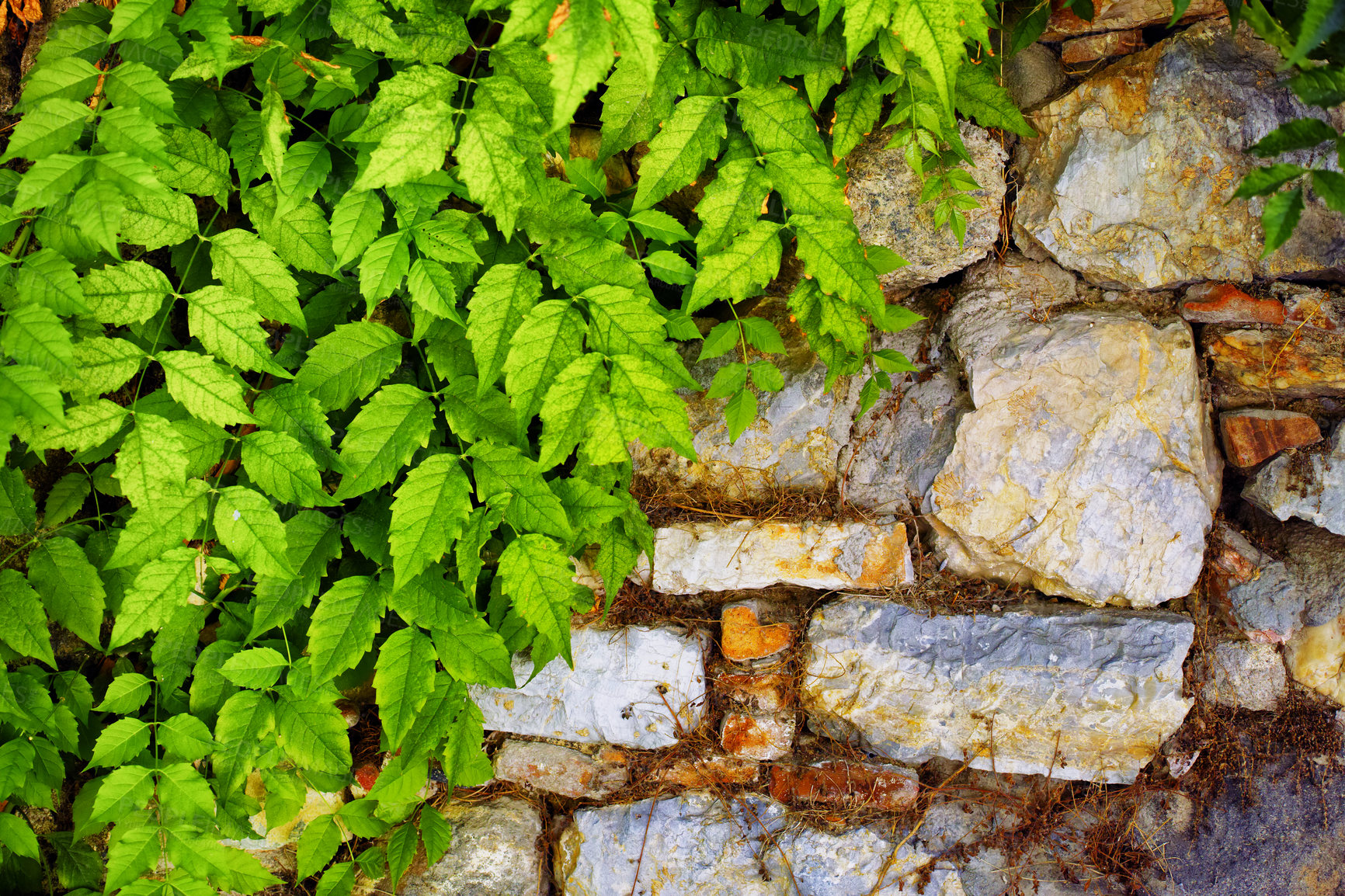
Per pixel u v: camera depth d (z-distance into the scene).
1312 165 1.92
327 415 1.93
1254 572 2.02
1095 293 2.03
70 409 1.75
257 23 1.89
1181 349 1.99
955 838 2.05
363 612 1.84
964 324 2.03
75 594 1.86
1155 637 1.98
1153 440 1.98
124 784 1.83
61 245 1.74
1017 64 2.02
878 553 2.02
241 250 1.80
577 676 2.06
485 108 1.75
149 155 1.72
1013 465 1.99
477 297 1.79
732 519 2.05
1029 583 2.04
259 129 1.82
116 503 1.98
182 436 1.81
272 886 2.08
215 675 1.89
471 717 1.91
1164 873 2.03
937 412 2.04
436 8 1.77
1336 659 1.98
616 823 2.06
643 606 2.08
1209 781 2.02
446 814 2.09
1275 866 2.00
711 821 2.05
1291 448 2.00
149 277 1.77
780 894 2.03
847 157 1.99
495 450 1.82
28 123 1.72
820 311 1.88
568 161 1.87
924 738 2.04
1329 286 1.96
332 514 1.90
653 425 1.78
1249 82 1.93
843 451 2.05
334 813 2.03
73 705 1.92
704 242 1.84
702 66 1.85
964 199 1.94
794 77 1.87
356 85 1.79
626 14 1.63
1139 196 1.96
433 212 1.79
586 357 1.78
